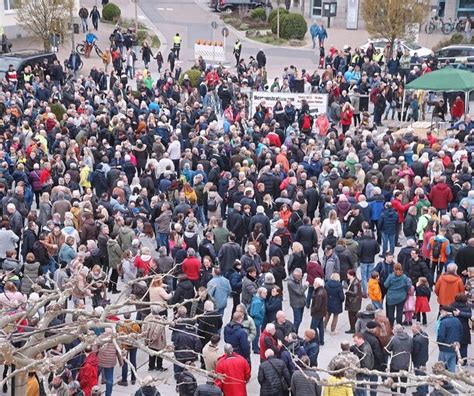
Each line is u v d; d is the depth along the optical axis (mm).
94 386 23094
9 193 38219
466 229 35781
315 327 29703
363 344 24953
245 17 92875
